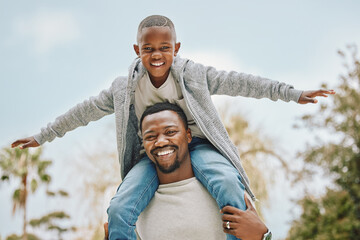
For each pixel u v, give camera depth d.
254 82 2.94
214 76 2.98
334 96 14.04
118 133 2.86
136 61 2.93
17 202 18.58
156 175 2.87
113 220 2.63
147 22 2.78
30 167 18.78
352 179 13.11
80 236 10.45
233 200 2.56
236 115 10.92
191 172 2.84
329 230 11.74
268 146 10.69
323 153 13.25
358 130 13.59
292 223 12.23
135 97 2.97
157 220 2.75
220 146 2.80
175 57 2.97
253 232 2.51
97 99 3.06
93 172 10.77
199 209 2.72
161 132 2.76
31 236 19.31
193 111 2.80
